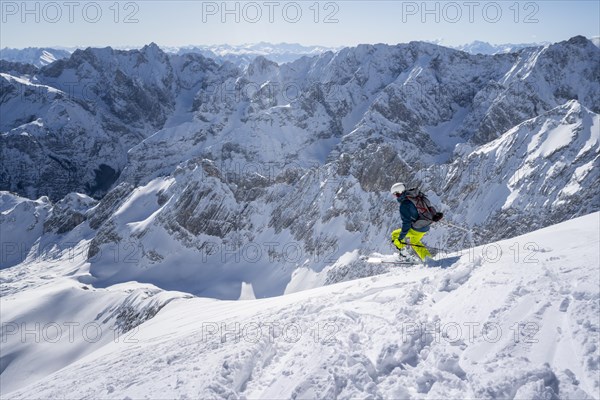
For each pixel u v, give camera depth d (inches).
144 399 330.3
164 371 401.4
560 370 235.8
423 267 454.0
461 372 254.8
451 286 366.3
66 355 4163.4
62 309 4852.4
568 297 286.0
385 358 282.4
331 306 431.2
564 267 326.0
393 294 393.4
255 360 345.4
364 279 512.1
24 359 4079.7
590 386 221.1
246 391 310.5
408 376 264.7
